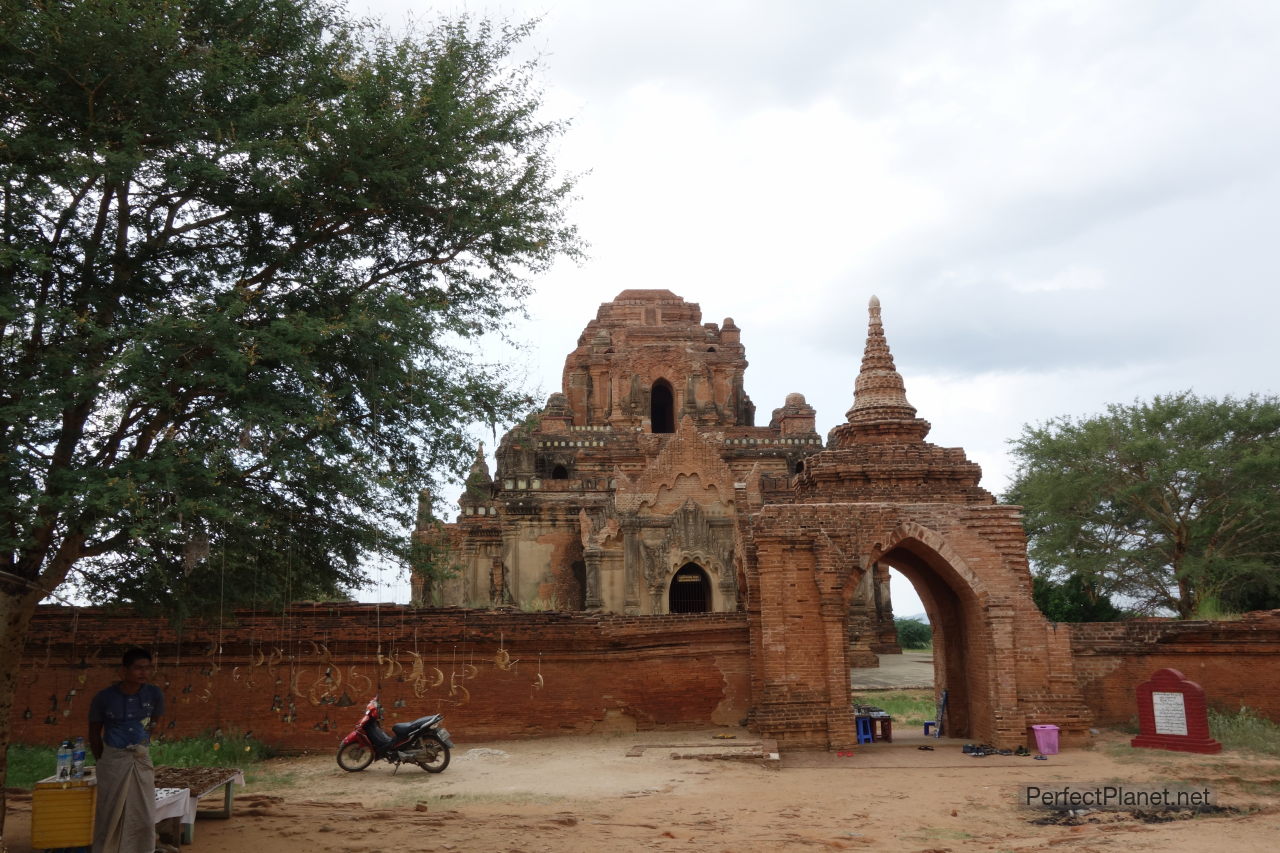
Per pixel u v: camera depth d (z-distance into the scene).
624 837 11.57
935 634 23.41
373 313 11.76
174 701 19.83
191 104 11.62
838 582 20.08
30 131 10.57
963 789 15.45
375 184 12.80
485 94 14.06
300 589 14.40
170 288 12.27
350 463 11.73
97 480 9.64
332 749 20.28
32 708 19.23
